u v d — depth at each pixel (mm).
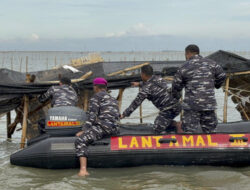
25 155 6074
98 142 5891
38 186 5160
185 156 5938
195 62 5754
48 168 5973
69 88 6766
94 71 8984
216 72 5832
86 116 6277
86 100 7945
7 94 7207
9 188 5086
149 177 5527
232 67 7836
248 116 9078
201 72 5699
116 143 5926
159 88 6160
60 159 5875
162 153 5922
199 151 5922
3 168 6082
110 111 5898
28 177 5602
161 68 8805
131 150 5898
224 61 8359
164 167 6023
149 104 15539
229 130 6688
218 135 6039
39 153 5953
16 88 7203
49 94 6707
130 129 6738
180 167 6031
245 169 6004
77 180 5422
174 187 5055
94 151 5852
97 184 5230
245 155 5941
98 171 5883
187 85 5797
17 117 8328
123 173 5762
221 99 17719
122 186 5133
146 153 5914
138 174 5695
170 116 6297
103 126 5848
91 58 10258
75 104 6656
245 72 7809
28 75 7820
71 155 5871
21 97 7516
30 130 8047
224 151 5930
